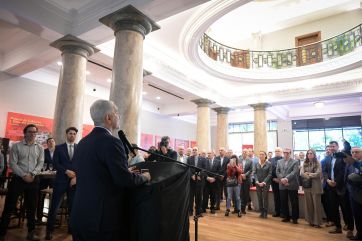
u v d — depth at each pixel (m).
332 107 13.03
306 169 5.57
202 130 9.41
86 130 9.12
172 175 1.67
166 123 12.98
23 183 3.58
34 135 3.79
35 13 4.50
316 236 4.56
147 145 11.66
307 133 13.91
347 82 8.55
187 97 9.47
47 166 4.86
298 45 10.80
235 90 10.52
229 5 5.03
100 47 5.89
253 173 6.58
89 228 1.42
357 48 7.47
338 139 13.04
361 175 4.07
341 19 9.99
